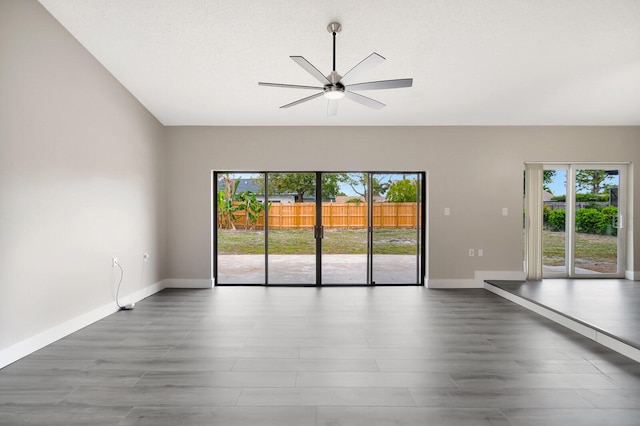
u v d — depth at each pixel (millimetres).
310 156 5797
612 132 5797
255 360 2893
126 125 4602
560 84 4469
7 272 2811
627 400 2285
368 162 5801
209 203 5781
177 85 4539
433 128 5801
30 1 3020
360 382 2520
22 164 2949
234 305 4617
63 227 3447
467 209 5797
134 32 3545
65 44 3463
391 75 4223
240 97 4859
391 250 5969
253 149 5789
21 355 2934
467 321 3943
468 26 3381
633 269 5840
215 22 3396
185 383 2498
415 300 4895
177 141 5762
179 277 5777
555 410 2166
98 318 3992
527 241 5848
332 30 3377
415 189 5984
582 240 6012
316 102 4992
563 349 3133
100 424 2014
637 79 4332
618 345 3070
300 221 5957
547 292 4840
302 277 5941
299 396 2326
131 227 4719
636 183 5836
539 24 3332
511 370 2717
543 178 5953
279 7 3186
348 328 3691
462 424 2020
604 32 3422
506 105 5070
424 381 2537
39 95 3131
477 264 5797
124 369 2723
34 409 2166
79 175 3688
